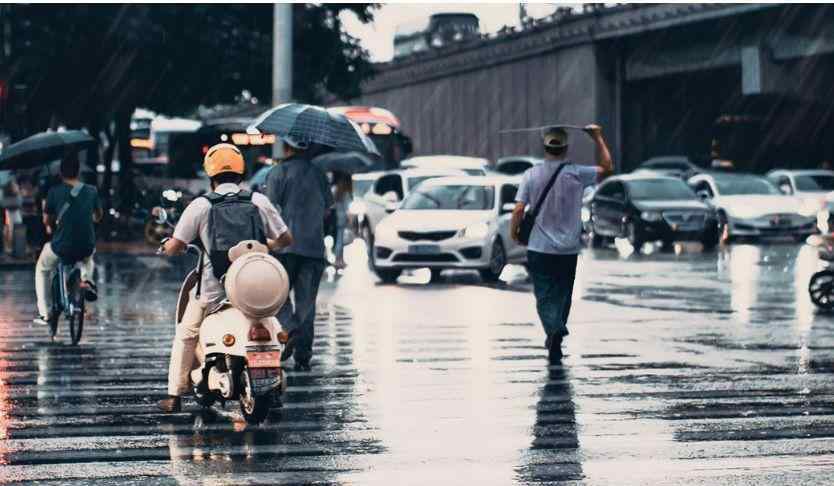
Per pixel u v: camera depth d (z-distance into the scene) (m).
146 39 44.28
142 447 9.07
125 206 48.00
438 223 24.69
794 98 62.91
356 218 36.03
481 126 79.69
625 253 33.78
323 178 12.77
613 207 36.81
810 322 16.80
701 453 8.77
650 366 12.85
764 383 11.72
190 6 45.19
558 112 71.62
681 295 20.95
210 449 8.98
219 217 9.93
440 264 24.48
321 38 49.88
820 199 40.50
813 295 18.42
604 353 13.84
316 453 8.84
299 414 10.31
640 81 70.00
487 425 9.80
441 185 26.06
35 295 21.95
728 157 74.81
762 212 37.53
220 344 9.63
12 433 9.59
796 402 10.73
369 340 15.09
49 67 44.31
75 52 44.41
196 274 10.10
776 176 44.28
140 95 46.34
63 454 8.84
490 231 24.78
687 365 12.89
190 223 9.94
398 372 12.53
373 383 11.85
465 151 81.88
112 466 8.45
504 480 8.02
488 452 8.84
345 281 25.03
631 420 9.97
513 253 25.48
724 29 61.22
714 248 35.53
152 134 66.06
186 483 7.95
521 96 75.25
